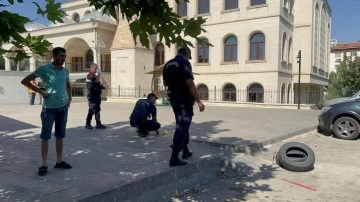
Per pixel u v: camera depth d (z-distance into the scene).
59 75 4.55
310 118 13.91
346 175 5.87
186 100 5.00
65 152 5.96
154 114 7.91
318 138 9.73
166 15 2.35
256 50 26.42
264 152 7.16
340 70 34.47
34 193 3.74
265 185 5.27
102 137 7.65
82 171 4.70
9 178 4.32
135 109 7.83
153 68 30.66
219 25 27.91
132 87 28.72
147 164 5.15
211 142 7.21
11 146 6.47
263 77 25.86
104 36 30.45
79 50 35.97
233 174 5.80
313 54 30.67
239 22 26.84
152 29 2.42
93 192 3.79
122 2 2.23
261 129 9.77
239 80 27.00
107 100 28.16
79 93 32.47
